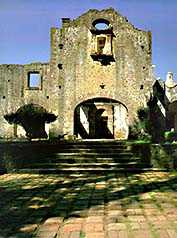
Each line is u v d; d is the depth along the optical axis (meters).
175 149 17.75
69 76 30.84
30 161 18.78
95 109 39.84
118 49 30.73
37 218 7.84
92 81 30.59
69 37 30.94
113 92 30.55
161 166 18.00
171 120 30.88
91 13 30.84
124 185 12.77
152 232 6.60
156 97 30.33
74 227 7.07
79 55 30.80
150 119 30.02
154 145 18.41
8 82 32.34
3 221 7.59
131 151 20.36
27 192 11.39
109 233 6.61
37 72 31.97
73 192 11.31
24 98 32.00
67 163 18.94
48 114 30.84
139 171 17.09
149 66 30.67
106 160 19.22
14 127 31.89
